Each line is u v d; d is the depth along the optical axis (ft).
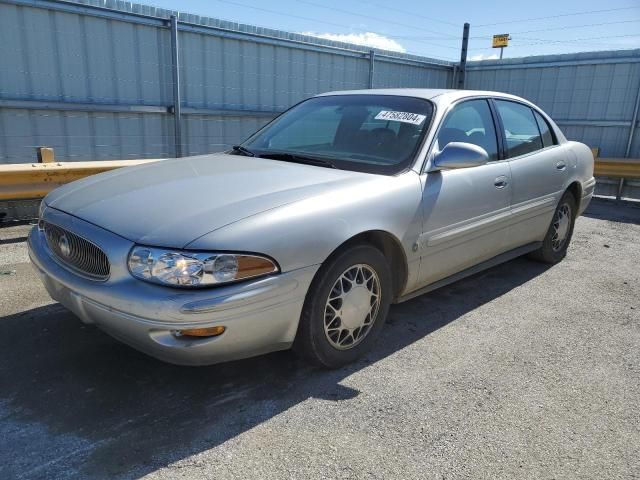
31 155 22.38
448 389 9.20
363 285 9.55
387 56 35.12
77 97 23.07
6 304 12.08
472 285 14.71
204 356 7.64
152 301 7.23
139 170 10.63
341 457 7.35
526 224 13.96
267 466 7.12
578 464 7.43
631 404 8.99
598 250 19.42
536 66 36.52
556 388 9.41
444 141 11.23
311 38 30.71
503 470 7.24
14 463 7.02
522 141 13.98
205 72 26.94
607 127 34.17
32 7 21.11
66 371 9.33
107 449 7.36
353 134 11.60
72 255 8.53
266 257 7.77
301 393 8.89
